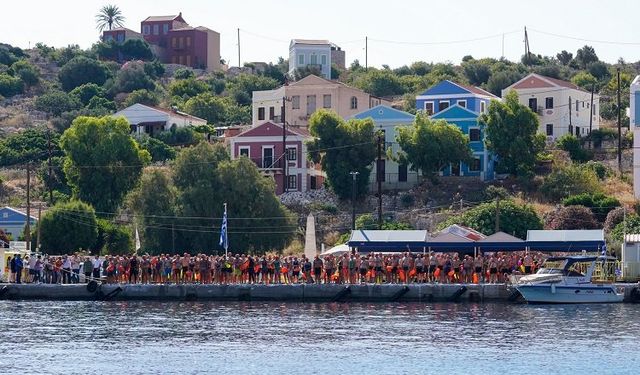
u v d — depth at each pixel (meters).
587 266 166.75
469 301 163.88
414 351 122.12
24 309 157.12
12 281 173.38
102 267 174.38
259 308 158.50
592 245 172.88
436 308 157.38
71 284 170.00
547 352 121.50
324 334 133.25
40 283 171.25
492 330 135.88
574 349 123.25
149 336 132.00
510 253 172.00
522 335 132.25
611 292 162.62
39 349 122.94
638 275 172.50
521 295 162.25
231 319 146.50
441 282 166.88
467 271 166.75
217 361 117.19
